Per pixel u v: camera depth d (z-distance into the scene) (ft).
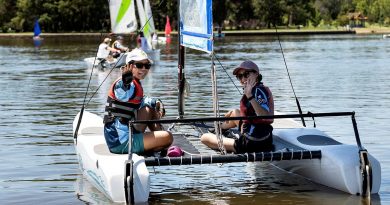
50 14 539.29
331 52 234.58
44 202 42.70
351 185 43.39
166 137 45.06
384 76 135.64
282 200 42.80
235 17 564.30
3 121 77.25
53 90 112.16
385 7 607.37
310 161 46.65
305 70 152.97
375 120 75.46
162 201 42.86
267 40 358.64
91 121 55.11
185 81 60.34
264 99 45.85
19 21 539.70
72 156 57.11
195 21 51.60
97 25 542.57
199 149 48.70
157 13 504.84
